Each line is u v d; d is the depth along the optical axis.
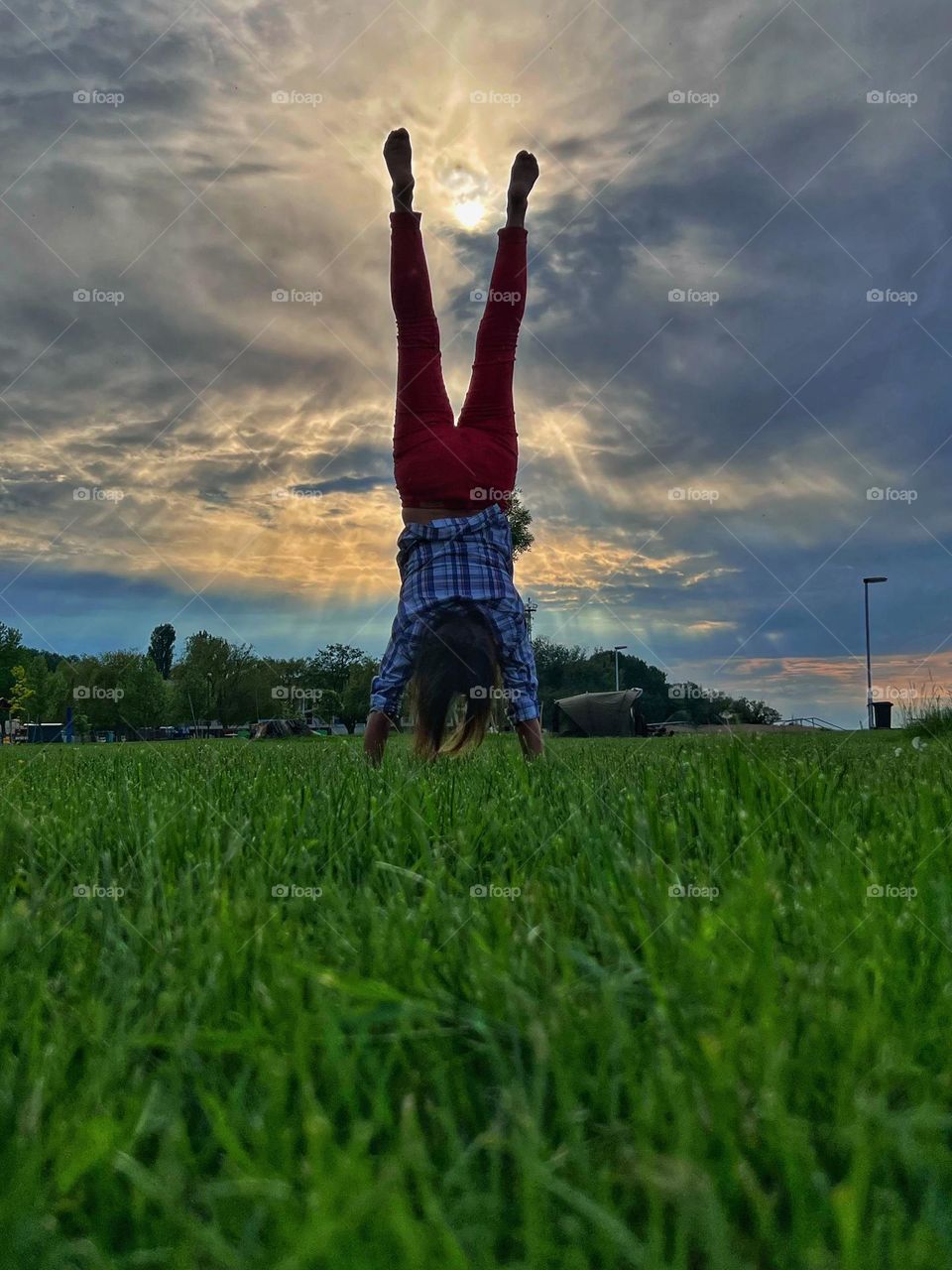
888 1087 0.94
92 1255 0.72
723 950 1.29
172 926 1.58
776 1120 0.84
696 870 1.91
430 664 3.97
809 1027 1.05
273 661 19.55
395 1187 0.77
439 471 4.38
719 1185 0.80
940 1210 0.74
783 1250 0.73
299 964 1.21
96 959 1.38
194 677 19.41
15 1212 0.74
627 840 2.16
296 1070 0.99
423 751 3.97
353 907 1.69
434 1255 0.69
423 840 2.11
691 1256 0.75
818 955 1.33
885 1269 0.70
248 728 19.08
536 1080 0.92
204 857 2.15
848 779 3.19
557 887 1.84
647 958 1.28
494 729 4.20
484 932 1.48
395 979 1.25
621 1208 0.79
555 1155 0.83
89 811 2.75
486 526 4.38
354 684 24.20
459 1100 0.97
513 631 4.40
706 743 4.29
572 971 1.25
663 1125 0.86
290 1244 0.70
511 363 4.68
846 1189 0.71
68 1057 1.03
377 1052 1.07
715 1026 1.09
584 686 33.03
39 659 36.72
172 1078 0.97
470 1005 1.17
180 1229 0.75
